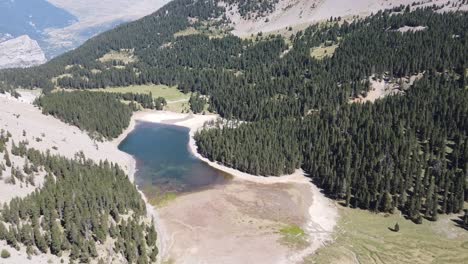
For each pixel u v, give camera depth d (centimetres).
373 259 12112
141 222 13162
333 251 12400
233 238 12912
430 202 13838
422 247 12581
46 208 11481
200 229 13338
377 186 14750
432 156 16025
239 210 14438
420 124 17450
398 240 12900
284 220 13912
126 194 13888
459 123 17062
